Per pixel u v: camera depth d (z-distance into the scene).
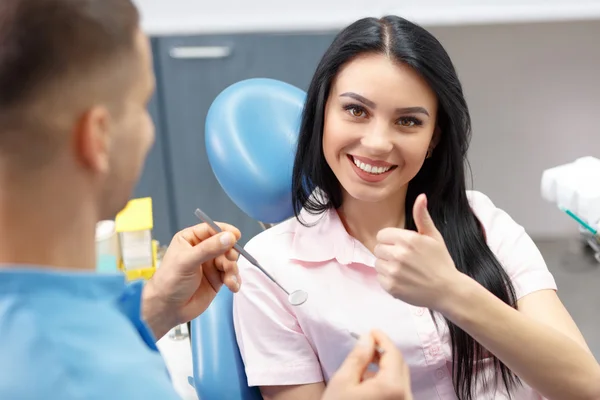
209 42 2.11
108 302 0.65
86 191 0.63
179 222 2.37
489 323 0.92
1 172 0.59
